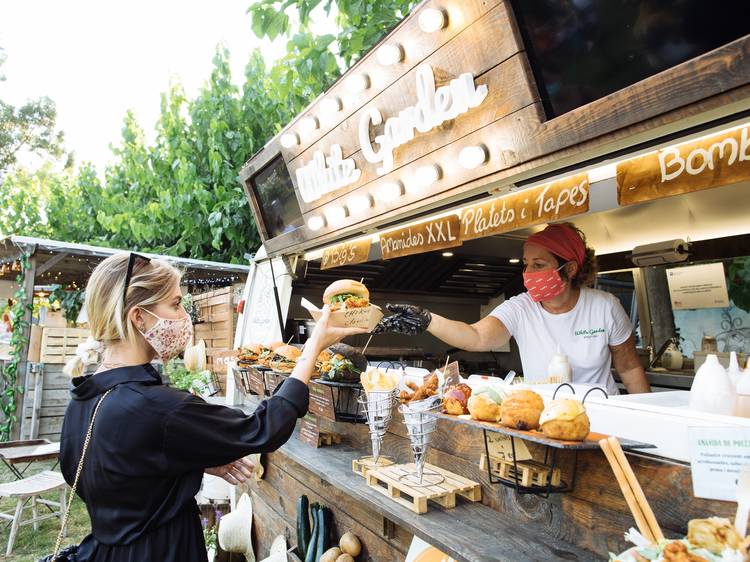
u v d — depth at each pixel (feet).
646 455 4.32
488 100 6.59
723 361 10.27
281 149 12.19
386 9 13.62
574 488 4.82
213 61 34.68
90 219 41.81
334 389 7.73
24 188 54.34
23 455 16.81
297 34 14.82
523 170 6.59
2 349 31.83
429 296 18.13
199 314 25.91
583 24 5.30
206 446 4.63
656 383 12.98
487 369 17.03
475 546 4.72
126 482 4.61
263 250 16.62
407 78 7.80
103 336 5.06
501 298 18.92
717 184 5.22
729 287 12.73
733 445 3.57
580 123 5.62
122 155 41.16
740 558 2.97
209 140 33.19
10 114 75.46
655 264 13.56
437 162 7.85
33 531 16.72
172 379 23.00
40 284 33.32
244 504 12.03
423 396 5.94
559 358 7.20
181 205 31.50
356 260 11.66
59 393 26.37
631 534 3.48
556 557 4.51
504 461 5.25
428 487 5.78
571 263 8.68
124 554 4.61
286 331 15.84
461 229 8.58
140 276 5.08
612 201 10.16
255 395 13.19
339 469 7.30
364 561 7.73
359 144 9.52
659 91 4.82
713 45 4.42
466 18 6.35
